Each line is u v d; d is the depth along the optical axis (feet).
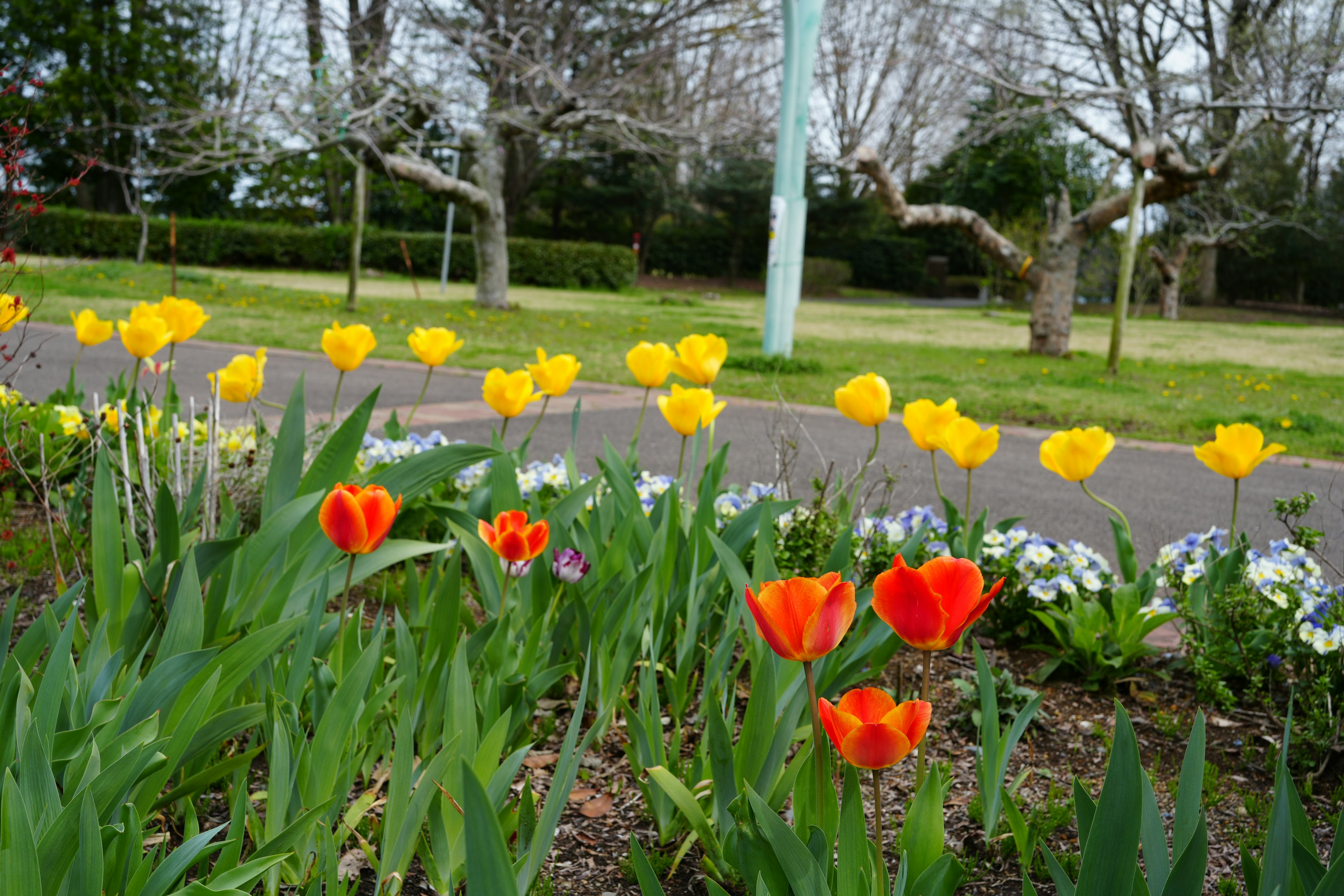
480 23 55.93
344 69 48.55
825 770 4.98
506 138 64.13
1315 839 7.16
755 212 146.72
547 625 8.30
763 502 8.82
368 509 5.80
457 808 5.28
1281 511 10.85
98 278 66.39
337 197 123.03
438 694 6.99
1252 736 9.02
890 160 79.66
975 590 4.13
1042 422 30.89
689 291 129.59
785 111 40.55
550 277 114.21
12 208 8.05
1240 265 140.15
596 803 7.37
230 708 6.77
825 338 64.49
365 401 8.05
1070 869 6.52
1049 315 54.60
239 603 7.22
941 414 9.13
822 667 7.25
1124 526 11.41
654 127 55.67
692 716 8.70
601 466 9.28
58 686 5.16
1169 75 43.24
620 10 58.44
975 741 8.78
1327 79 40.19
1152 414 33.01
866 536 11.21
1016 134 65.51
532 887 6.07
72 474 13.35
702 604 8.69
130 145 110.01
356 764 6.08
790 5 39.40
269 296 66.03
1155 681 10.43
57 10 107.96
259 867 4.72
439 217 148.46
